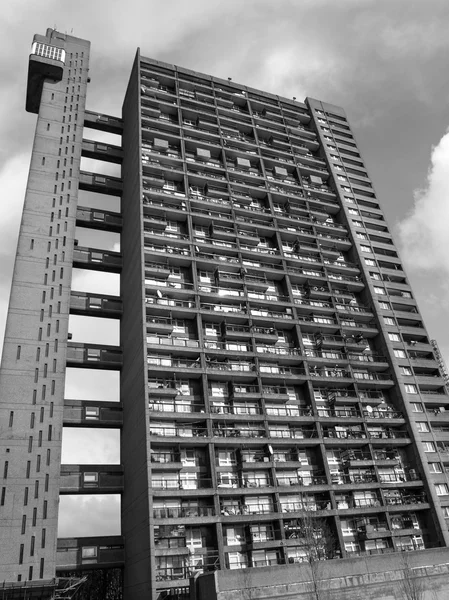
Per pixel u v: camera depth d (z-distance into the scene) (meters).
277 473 57.28
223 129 83.56
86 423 58.38
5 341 56.19
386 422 65.00
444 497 62.09
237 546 50.97
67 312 60.66
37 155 70.25
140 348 56.78
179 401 56.84
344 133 97.38
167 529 48.47
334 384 65.94
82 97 78.38
